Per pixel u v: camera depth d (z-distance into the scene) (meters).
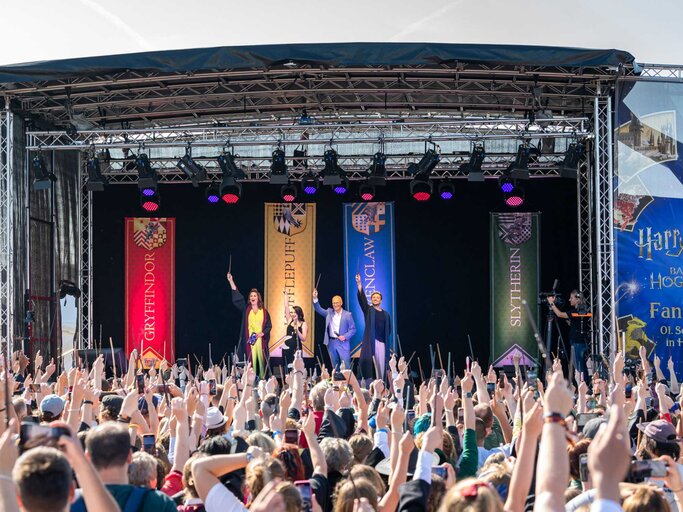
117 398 8.26
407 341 25.73
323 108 22.62
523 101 22.00
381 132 22.38
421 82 20.91
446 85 20.98
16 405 7.04
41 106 21.73
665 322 19.12
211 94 21.47
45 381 11.59
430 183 22.47
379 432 7.15
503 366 24.95
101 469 4.29
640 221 19.31
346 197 25.92
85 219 25.55
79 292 24.48
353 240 25.67
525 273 25.12
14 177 21.11
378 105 22.34
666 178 19.31
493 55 18.80
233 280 26.08
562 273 25.09
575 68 19.58
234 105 22.52
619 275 19.27
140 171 22.20
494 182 25.58
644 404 7.99
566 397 3.40
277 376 25.33
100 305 25.84
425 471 4.67
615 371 8.71
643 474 4.41
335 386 11.73
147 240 26.09
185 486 5.17
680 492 4.40
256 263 26.09
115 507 3.47
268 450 6.16
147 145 22.22
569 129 22.41
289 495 4.29
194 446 7.48
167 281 26.00
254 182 26.14
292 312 25.72
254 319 25.61
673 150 19.31
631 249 19.30
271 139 23.86
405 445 5.00
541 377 24.72
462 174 25.34
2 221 20.81
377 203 25.69
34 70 19.42
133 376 12.02
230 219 26.19
